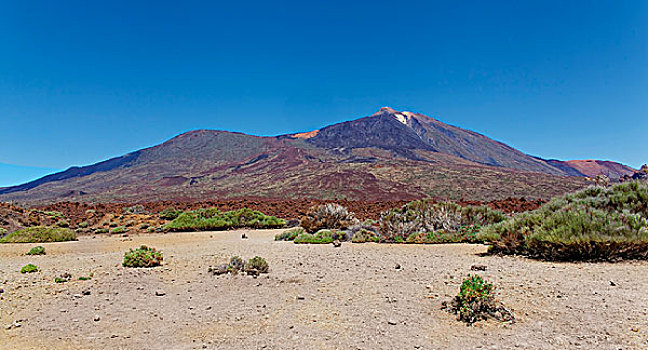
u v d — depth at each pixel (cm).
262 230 1986
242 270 820
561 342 414
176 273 814
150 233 1881
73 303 599
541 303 538
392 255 1005
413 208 1622
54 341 451
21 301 605
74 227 1994
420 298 589
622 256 822
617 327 442
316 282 711
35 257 1075
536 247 898
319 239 1350
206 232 1886
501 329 457
